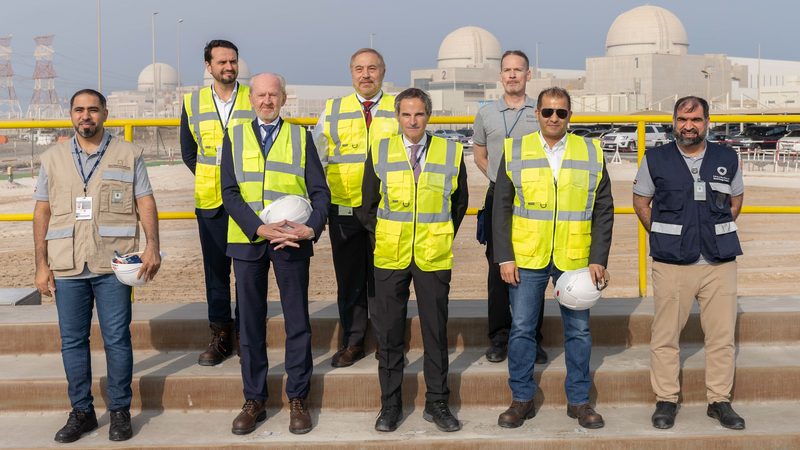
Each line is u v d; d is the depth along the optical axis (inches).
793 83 3223.4
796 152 1234.0
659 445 176.9
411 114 177.8
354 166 202.4
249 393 183.3
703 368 196.5
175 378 193.6
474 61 5398.6
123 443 176.1
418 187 179.5
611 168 1089.4
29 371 199.3
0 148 1937.7
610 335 216.2
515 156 182.1
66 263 175.3
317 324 215.6
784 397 197.3
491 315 204.8
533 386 185.3
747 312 216.2
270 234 174.9
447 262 181.5
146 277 177.2
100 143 180.7
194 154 212.5
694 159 185.3
